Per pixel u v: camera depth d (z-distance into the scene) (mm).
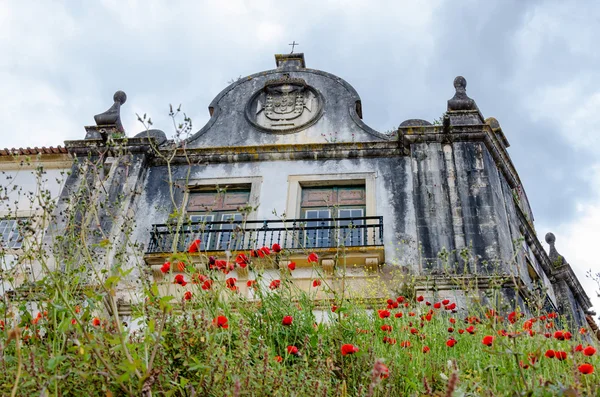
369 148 12539
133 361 4016
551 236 16672
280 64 15008
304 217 11883
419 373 5645
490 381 5258
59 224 11508
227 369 4473
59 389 3996
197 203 12219
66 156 12961
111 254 10852
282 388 4578
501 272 10383
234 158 12758
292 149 12688
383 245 10672
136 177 12344
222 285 6309
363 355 5582
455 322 7656
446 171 11898
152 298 4754
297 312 6543
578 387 4305
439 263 10672
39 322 5203
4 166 13039
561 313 14820
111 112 13562
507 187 13258
